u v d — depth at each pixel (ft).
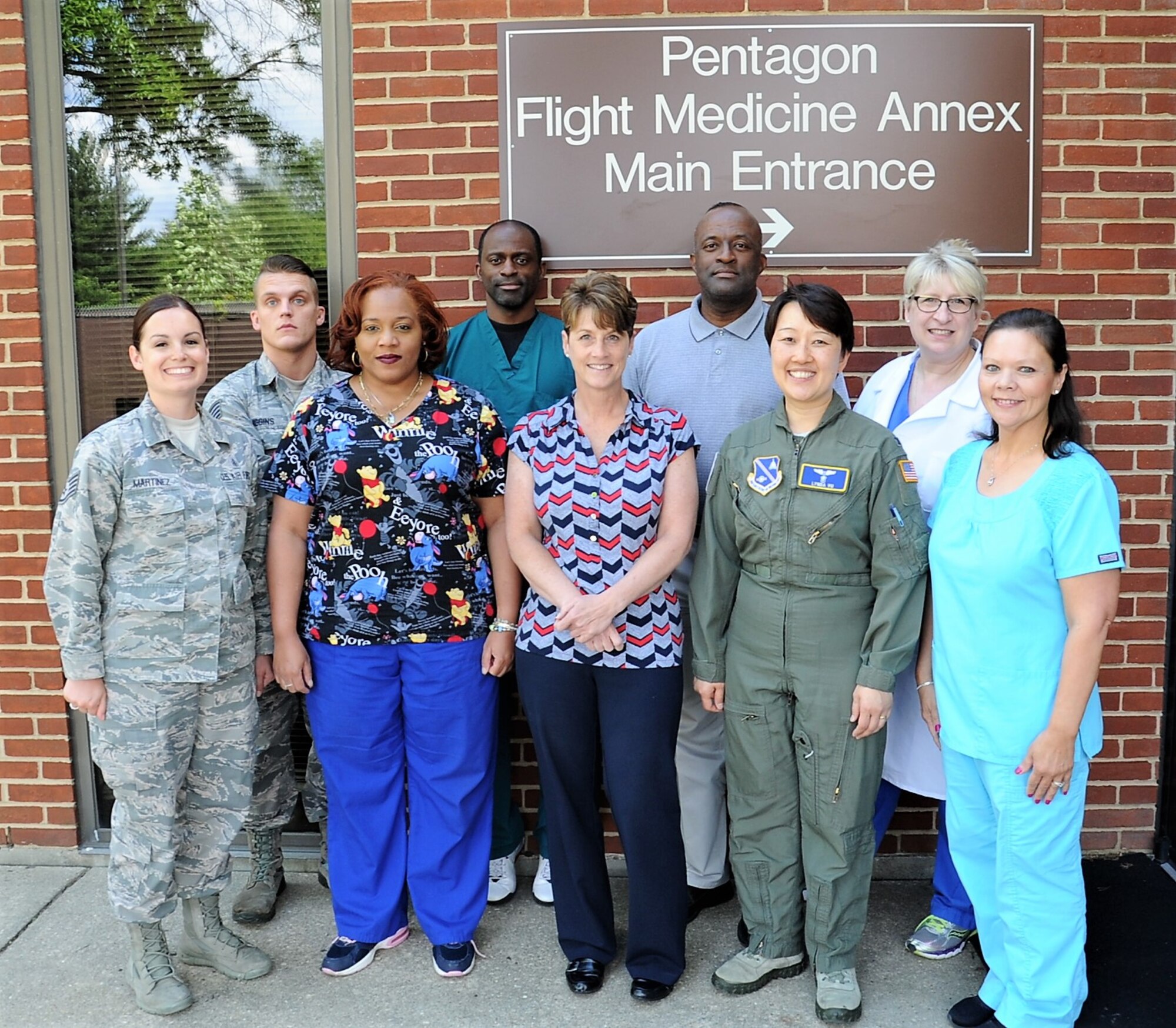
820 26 10.59
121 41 11.26
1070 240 10.76
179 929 9.98
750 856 8.80
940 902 9.53
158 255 11.48
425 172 10.90
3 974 9.29
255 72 11.21
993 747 7.75
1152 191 10.71
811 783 8.40
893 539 8.08
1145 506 10.92
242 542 8.80
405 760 9.34
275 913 10.29
